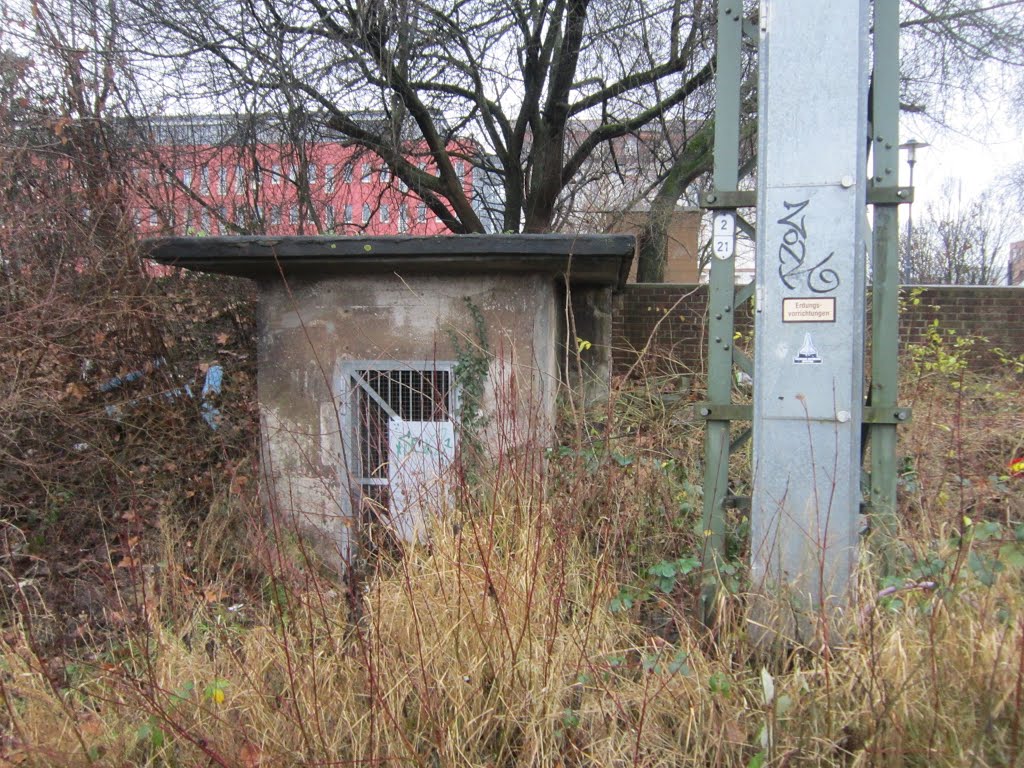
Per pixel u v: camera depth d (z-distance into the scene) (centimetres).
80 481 444
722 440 309
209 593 339
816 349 278
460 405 453
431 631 269
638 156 1320
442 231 1301
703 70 1036
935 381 607
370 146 1007
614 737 236
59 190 497
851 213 273
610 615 286
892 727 220
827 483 279
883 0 282
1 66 494
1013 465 376
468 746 239
